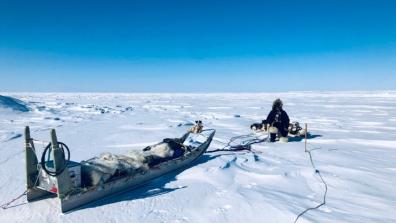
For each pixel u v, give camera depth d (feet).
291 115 62.95
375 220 12.77
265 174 18.94
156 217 13.37
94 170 14.87
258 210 13.78
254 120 51.08
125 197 15.61
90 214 13.65
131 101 147.95
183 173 19.29
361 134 36.50
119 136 33.04
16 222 13.08
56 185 13.76
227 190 16.30
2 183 17.80
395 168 21.24
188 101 147.13
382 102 116.57
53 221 13.05
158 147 19.67
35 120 48.67
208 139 23.70
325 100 142.51
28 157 14.61
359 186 17.07
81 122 46.85
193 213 13.70
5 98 61.82
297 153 25.40
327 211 13.66
